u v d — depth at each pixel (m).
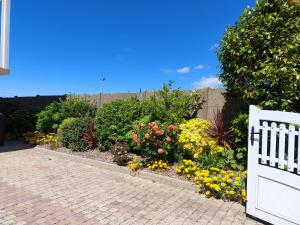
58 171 6.68
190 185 5.49
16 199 4.71
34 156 8.38
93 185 5.64
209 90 7.63
